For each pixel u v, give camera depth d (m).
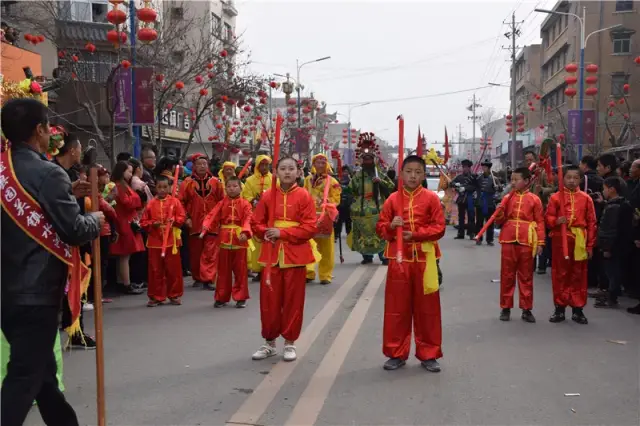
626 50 33.69
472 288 8.93
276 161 5.41
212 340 6.18
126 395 4.59
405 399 4.47
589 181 9.07
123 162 8.40
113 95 11.25
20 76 11.76
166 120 21.61
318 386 4.77
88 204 5.70
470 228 15.22
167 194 7.97
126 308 7.82
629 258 8.01
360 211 11.13
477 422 4.05
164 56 16.91
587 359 5.46
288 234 5.37
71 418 3.56
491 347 5.86
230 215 7.75
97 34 17.38
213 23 24.92
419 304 5.14
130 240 8.53
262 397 4.54
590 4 34.19
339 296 8.41
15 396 3.09
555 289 6.95
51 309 3.20
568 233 6.82
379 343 6.00
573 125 21.48
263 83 18.11
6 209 3.12
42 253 3.17
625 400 4.45
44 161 3.23
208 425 4.04
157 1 18.02
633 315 7.29
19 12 15.20
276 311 5.46
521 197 7.01
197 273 9.52
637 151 22.44
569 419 4.11
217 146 20.31
